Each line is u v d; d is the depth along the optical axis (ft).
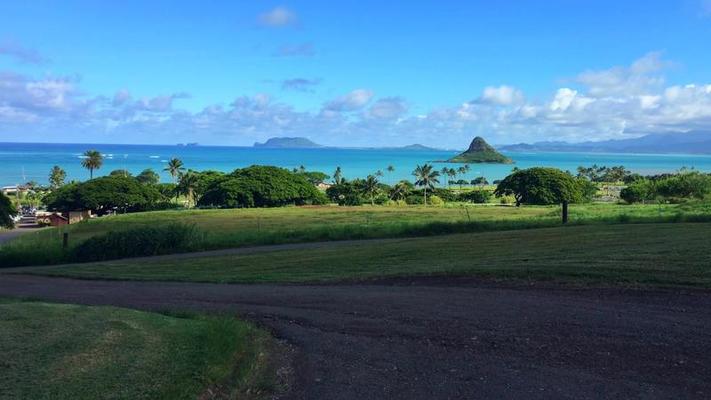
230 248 80.23
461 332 22.56
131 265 61.26
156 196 330.95
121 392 15.14
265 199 298.76
